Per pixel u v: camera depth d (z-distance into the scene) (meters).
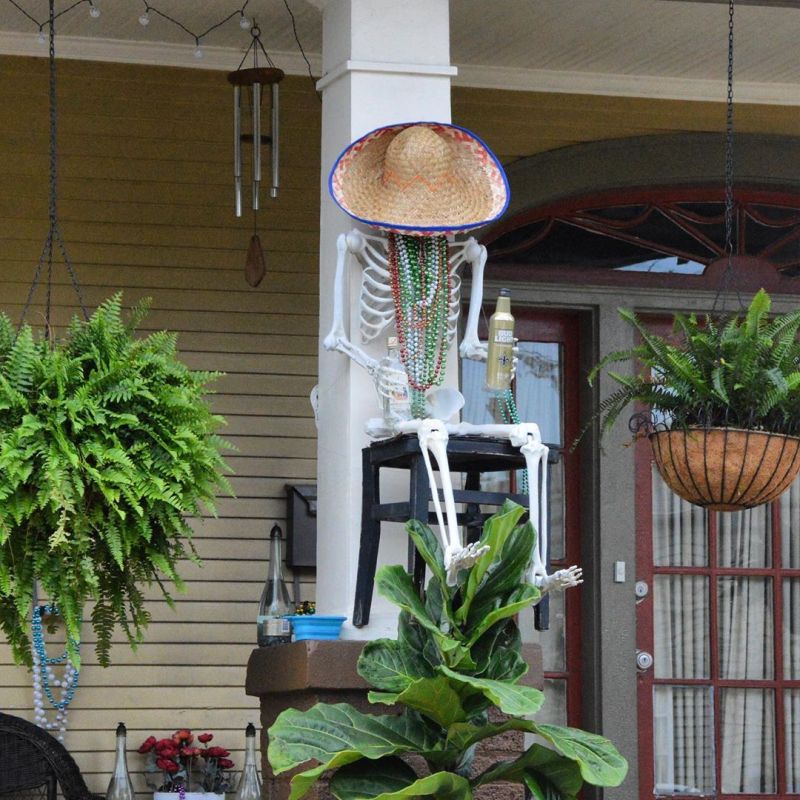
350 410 6.04
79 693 7.38
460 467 6.07
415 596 5.21
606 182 8.24
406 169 5.98
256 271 7.52
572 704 8.11
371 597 5.87
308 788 5.09
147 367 5.38
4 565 5.18
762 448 5.80
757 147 8.41
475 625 5.22
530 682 5.78
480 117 8.17
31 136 7.79
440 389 5.89
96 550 5.34
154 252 7.82
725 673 8.20
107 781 7.33
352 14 6.29
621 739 7.95
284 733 5.04
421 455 5.57
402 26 6.32
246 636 7.59
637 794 7.94
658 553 8.22
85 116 7.85
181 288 7.82
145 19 6.87
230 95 7.98
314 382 7.88
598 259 8.38
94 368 5.35
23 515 5.13
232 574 7.63
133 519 5.30
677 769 8.06
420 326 5.84
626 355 6.09
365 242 5.98
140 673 7.46
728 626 8.23
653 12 7.58
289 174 8.01
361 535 5.86
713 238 8.51
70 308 7.70
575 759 4.96
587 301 8.32
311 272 7.96
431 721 5.28
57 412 5.15
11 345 5.36
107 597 5.53
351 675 5.59
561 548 8.24
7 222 7.71
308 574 7.69
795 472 5.92
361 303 6.01
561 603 8.20
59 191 7.77
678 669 8.15
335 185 5.99
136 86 7.90
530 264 8.30
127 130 7.88
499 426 5.68
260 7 7.50
